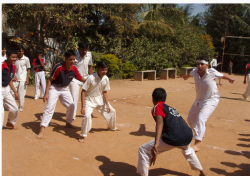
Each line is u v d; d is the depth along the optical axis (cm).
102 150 436
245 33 2536
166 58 1816
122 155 419
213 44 2702
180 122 315
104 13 1700
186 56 2111
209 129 574
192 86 1362
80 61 592
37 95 876
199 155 424
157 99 325
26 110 706
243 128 586
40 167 364
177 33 2108
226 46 2619
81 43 579
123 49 1764
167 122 309
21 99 676
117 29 1875
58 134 509
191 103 872
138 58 1677
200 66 445
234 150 450
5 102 494
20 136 486
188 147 323
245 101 947
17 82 666
